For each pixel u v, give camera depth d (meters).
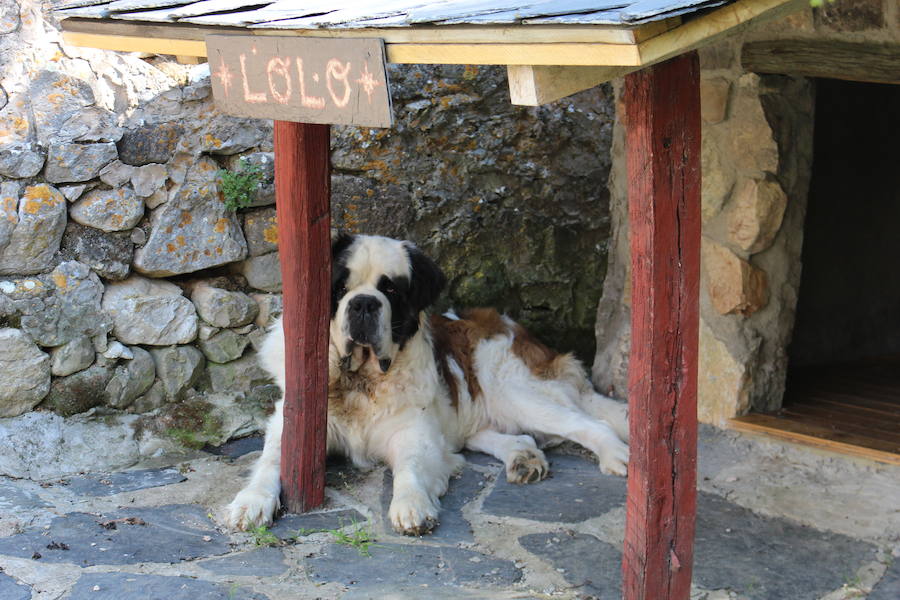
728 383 5.39
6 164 5.03
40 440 5.02
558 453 5.42
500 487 4.86
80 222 5.29
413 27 2.77
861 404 5.72
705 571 3.81
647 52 2.28
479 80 6.30
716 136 5.28
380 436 5.02
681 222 2.88
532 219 6.54
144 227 5.48
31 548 3.96
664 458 3.02
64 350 5.20
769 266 5.38
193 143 5.55
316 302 4.38
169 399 5.56
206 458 5.20
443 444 5.09
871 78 4.59
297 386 4.42
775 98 5.15
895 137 6.98
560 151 6.54
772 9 2.52
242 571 3.81
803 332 6.84
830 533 4.15
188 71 5.59
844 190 6.82
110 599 3.51
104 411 5.34
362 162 6.07
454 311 5.98
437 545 4.13
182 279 5.74
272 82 3.34
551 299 6.68
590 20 2.28
